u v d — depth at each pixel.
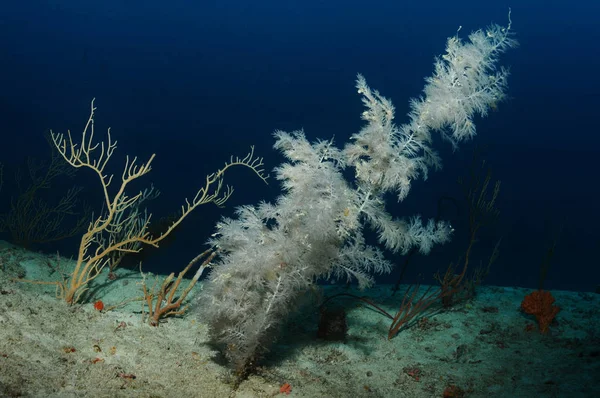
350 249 4.23
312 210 3.89
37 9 73.25
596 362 4.86
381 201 4.50
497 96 4.38
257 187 28.50
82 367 3.70
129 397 3.40
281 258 3.97
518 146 46.66
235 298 3.96
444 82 4.33
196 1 80.25
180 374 4.03
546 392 4.38
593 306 6.32
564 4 77.62
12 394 3.00
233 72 64.75
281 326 4.28
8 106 32.59
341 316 5.36
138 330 4.70
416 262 21.31
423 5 84.00
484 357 5.12
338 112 54.25
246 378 4.20
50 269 5.75
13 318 4.21
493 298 6.62
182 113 45.84
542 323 5.60
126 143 31.73
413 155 4.41
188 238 18.31
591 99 56.56
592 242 29.39
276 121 49.00
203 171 30.02
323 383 4.42
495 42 4.34
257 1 83.06
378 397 4.35
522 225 31.02
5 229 7.52
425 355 5.21
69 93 43.03
